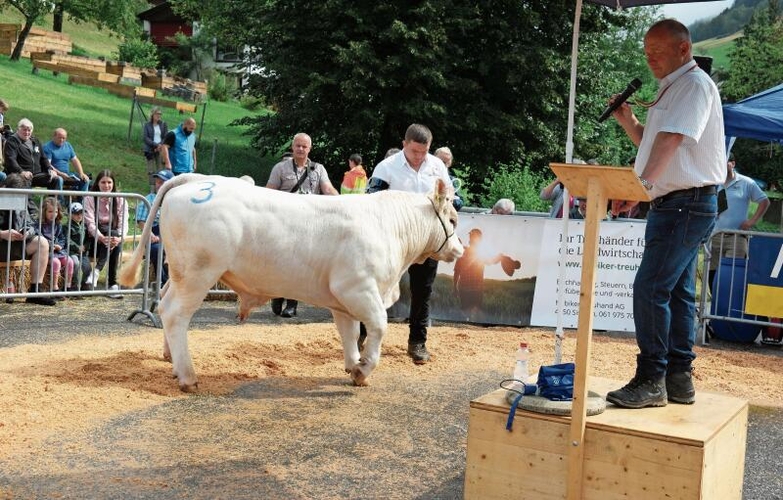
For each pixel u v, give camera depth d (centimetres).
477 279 1030
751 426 644
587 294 388
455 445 557
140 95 3105
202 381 675
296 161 946
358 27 2112
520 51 2189
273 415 601
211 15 3366
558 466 408
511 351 867
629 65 3288
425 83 2195
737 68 3400
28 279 995
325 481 480
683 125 415
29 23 3638
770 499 492
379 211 681
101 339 826
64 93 2950
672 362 451
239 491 456
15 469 471
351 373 693
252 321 973
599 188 382
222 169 2444
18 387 618
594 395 437
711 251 1031
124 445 519
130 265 677
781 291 951
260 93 2412
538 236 1017
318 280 666
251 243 641
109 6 4238
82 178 1401
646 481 389
